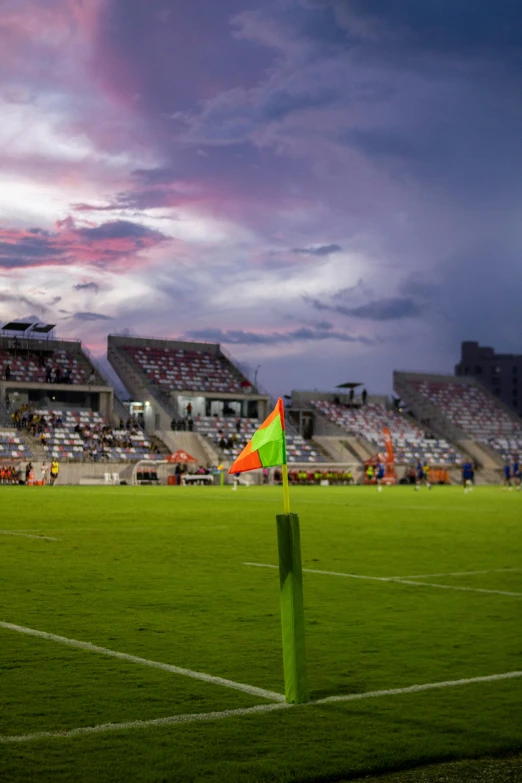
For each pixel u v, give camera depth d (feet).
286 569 21.08
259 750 17.62
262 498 139.54
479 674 24.02
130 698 21.24
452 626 30.99
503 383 538.47
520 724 19.48
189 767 16.65
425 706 20.84
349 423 304.50
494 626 30.99
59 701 20.95
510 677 23.71
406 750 17.66
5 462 213.05
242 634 28.99
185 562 49.65
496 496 162.09
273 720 19.61
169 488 189.67
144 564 48.57
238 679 23.13
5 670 23.89
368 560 52.39
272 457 21.58
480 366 541.34
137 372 277.23
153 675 23.49
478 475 309.01
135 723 19.30
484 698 21.58
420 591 39.60
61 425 236.84
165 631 29.40
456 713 20.30
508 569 48.21
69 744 17.90
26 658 25.31
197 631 29.43
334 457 283.38
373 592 39.27
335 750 17.65
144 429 268.00
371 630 30.17
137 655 25.85
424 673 24.08
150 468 229.66
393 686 22.67
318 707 20.66
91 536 66.33
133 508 105.81
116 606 34.37
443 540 66.74
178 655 25.88
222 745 17.90
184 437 254.47
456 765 17.15
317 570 47.29
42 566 47.16
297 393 313.32
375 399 333.62
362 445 291.17
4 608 33.68
